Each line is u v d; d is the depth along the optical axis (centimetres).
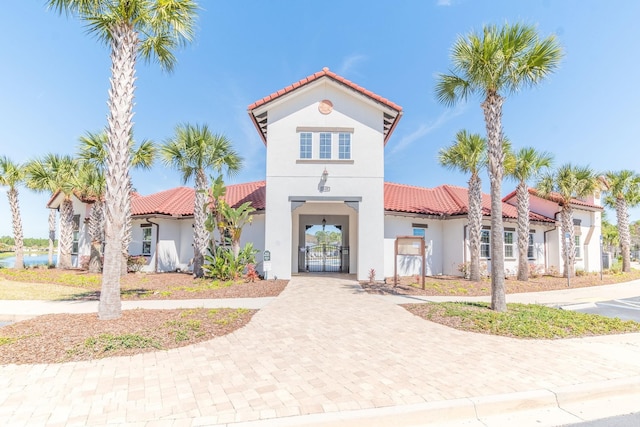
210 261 1514
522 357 558
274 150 1539
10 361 518
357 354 566
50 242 2470
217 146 1562
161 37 944
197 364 517
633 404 434
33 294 1168
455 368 507
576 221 2305
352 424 364
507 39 888
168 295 1123
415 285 1384
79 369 494
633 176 2333
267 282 1391
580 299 1212
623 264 2369
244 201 1883
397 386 442
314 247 2225
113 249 763
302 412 376
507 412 407
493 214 927
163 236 1947
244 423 355
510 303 1017
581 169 1850
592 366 521
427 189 2259
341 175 1533
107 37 877
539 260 2073
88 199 2236
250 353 568
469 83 1023
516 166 1683
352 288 1294
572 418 397
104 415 371
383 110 1561
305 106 1562
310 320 798
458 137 1598
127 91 791
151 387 438
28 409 383
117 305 763
